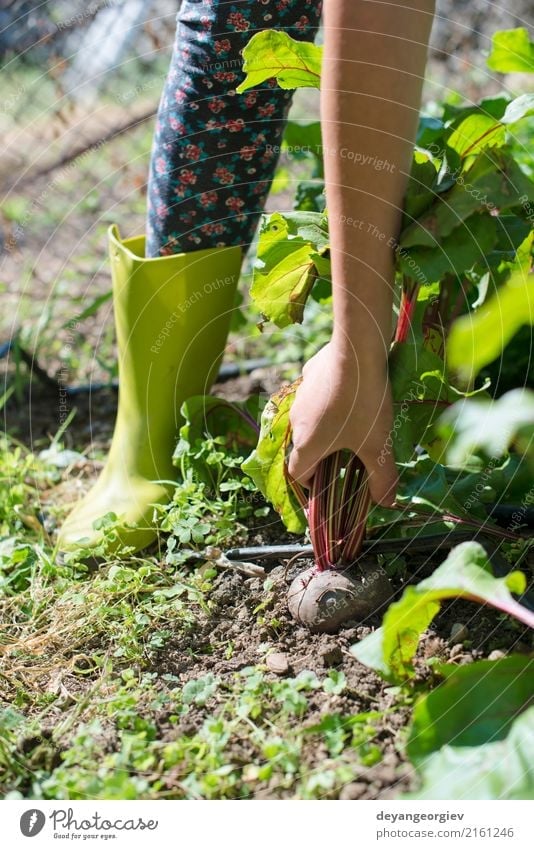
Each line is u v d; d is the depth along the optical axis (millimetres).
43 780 1186
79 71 3172
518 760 1026
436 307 1511
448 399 1363
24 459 2184
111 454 1781
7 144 3234
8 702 1366
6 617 1565
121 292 1702
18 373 2377
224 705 1282
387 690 1268
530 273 1532
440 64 3607
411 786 1119
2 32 3072
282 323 1500
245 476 1717
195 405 1696
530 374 1766
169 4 3088
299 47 1316
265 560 1610
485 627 1360
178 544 1695
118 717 1280
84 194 3188
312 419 1273
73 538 1690
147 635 1469
